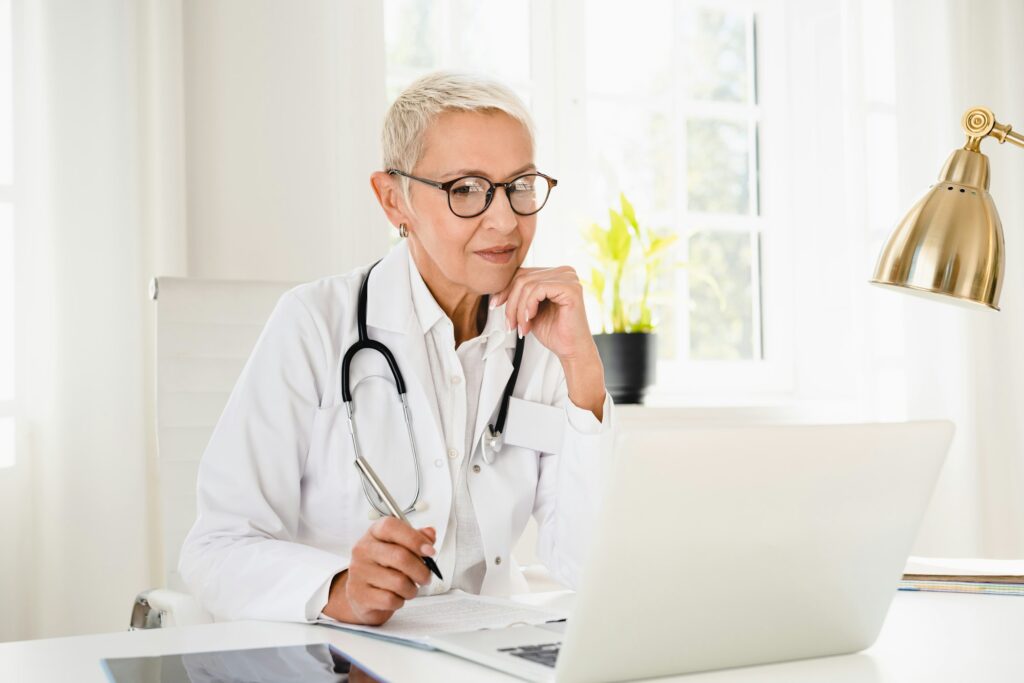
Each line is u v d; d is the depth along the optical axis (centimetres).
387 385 126
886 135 320
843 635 78
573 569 120
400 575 89
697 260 326
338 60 236
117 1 207
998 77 318
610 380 271
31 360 199
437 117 117
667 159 321
